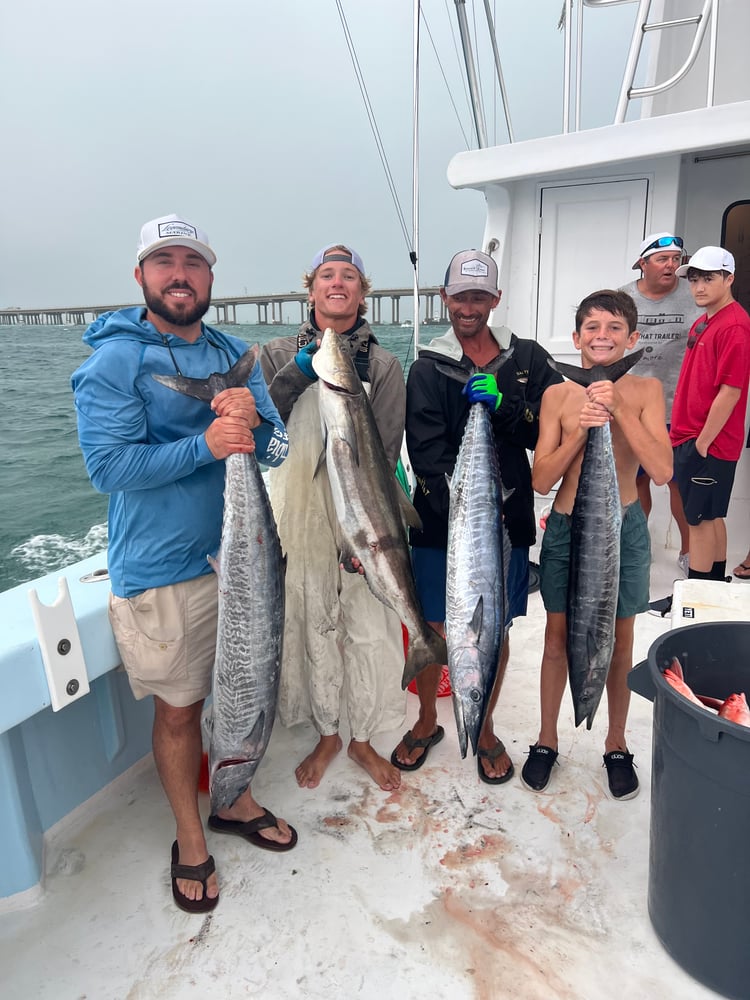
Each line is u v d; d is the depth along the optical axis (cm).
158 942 192
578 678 227
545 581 249
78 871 219
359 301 241
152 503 195
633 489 238
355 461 215
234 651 199
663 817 175
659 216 396
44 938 194
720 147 360
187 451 184
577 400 231
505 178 395
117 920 200
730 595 252
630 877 211
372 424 221
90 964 185
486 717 232
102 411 183
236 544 193
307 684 280
